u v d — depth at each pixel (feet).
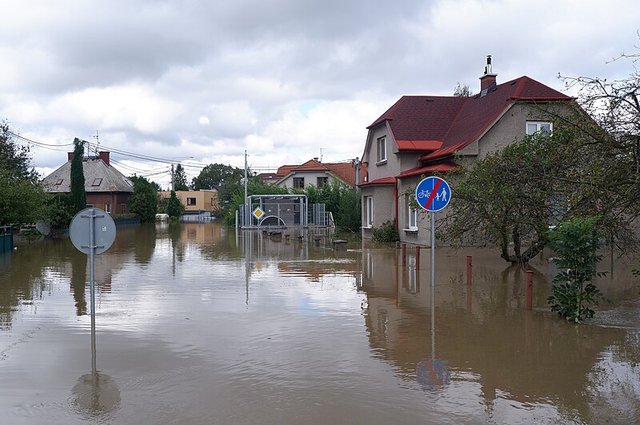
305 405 20.84
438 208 36.63
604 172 23.77
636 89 24.38
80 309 39.11
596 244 33.24
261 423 19.27
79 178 139.95
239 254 78.95
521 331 31.65
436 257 67.77
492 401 21.21
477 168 50.21
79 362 26.43
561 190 30.91
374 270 58.23
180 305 39.99
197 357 26.99
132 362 26.32
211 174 421.18
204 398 21.62
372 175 107.04
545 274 52.80
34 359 27.02
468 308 37.93
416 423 19.24
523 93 76.79
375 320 34.63
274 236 117.50
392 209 95.45
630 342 29.25
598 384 23.03
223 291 45.91
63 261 71.36
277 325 33.45
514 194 45.83
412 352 27.68
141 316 36.37
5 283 51.93
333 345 28.94
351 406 20.74
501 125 76.54
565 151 29.22
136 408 20.70
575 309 33.60
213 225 201.57
